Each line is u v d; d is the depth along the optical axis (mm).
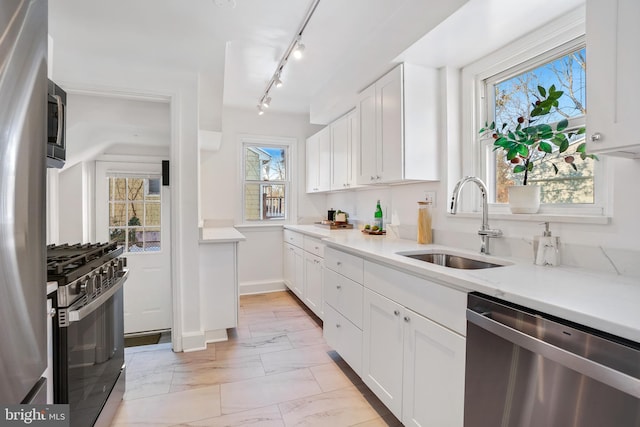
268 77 2936
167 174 3457
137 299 3414
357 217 3531
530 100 1700
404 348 1468
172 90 2346
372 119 2365
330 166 3531
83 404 1285
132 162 3424
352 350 1967
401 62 1996
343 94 2641
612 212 1240
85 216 3133
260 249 4090
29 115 773
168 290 3502
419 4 1702
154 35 1921
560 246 1400
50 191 2754
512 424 978
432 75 2068
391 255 1638
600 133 1004
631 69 930
